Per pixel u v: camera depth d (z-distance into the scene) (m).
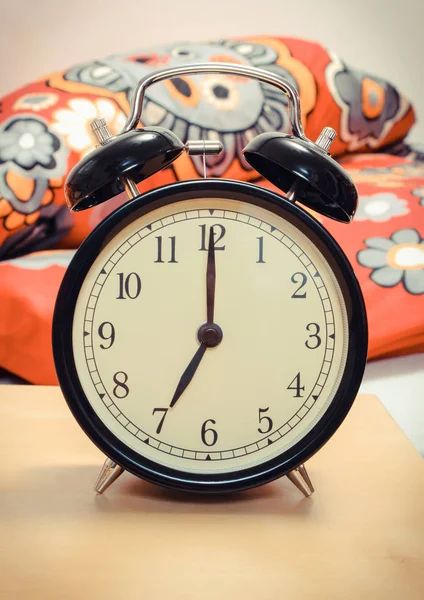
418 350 0.46
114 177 0.28
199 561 0.25
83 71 0.58
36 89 0.54
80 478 0.31
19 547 0.26
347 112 0.66
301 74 0.63
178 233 0.29
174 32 0.80
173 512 0.28
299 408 0.29
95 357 0.29
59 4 0.77
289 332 0.29
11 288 0.44
